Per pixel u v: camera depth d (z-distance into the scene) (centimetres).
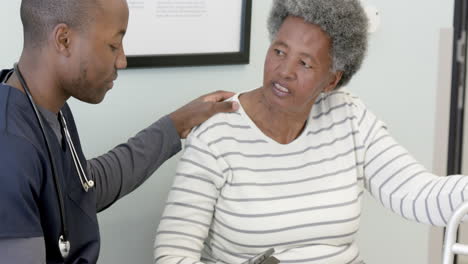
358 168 152
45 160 106
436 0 209
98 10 108
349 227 146
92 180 127
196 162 141
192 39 166
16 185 99
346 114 151
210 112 146
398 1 202
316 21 134
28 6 106
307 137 147
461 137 231
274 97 138
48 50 108
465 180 141
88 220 120
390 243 216
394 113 210
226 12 170
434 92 216
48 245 111
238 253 144
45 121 110
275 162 143
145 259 173
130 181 144
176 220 140
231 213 141
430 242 223
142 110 164
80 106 156
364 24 139
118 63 115
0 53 144
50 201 108
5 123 102
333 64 139
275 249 143
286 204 141
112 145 162
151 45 161
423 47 210
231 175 141
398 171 150
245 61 175
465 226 266
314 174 145
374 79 204
